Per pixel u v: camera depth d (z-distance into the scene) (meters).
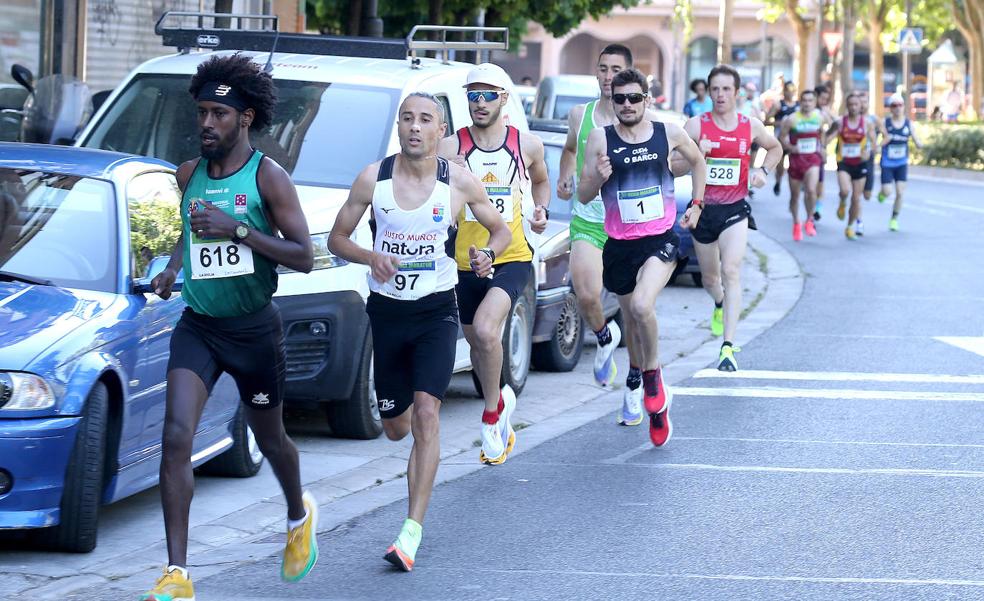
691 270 36.00
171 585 10.91
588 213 18.72
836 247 44.34
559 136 26.91
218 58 11.47
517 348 21.86
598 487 16.27
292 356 17.48
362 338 18.14
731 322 22.95
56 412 12.64
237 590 12.34
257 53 21.88
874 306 32.19
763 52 134.25
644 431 19.56
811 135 46.44
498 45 23.47
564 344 24.56
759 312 31.55
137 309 13.94
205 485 16.38
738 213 22.86
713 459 17.70
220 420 15.88
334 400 18.30
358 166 19.59
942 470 17.12
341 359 17.84
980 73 107.50
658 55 145.50
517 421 20.36
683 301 34.03
